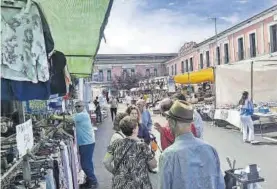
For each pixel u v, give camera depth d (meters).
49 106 7.26
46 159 4.02
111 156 3.88
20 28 2.56
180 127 2.78
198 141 2.78
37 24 2.70
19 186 3.21
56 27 4.62
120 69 75.56
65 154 4.86
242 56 35.06
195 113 5.25
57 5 3.75
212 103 20.95
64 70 3.92
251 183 3.91
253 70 17.14
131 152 3.77
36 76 2.71
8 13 2.49
